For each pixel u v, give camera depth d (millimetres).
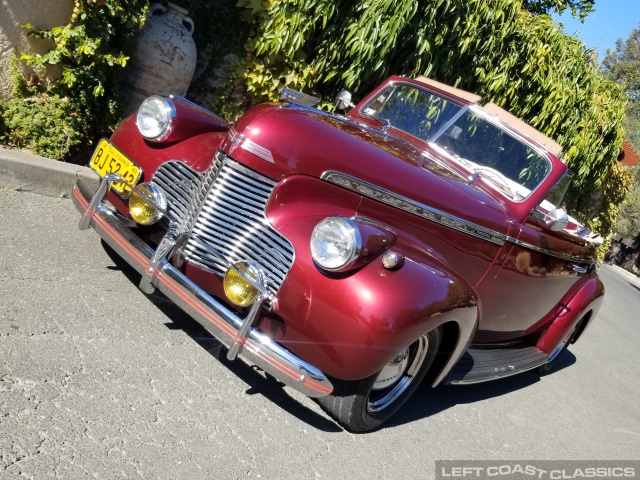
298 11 6328
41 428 2691
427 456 3963
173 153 3961
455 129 4832
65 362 3188
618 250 44719
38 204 4902
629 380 7848
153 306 4074
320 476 3242
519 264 4512
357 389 3496
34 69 5641
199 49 6852
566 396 6328
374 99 5203
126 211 4051
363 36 6398
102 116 5875
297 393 3879
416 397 4805
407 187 3766
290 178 3512
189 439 3047
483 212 4125
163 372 3465
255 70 6719
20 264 3928
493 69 8008
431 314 3354
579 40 9312
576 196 11641
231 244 3568
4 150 5113
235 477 2934
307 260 3322
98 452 2701
